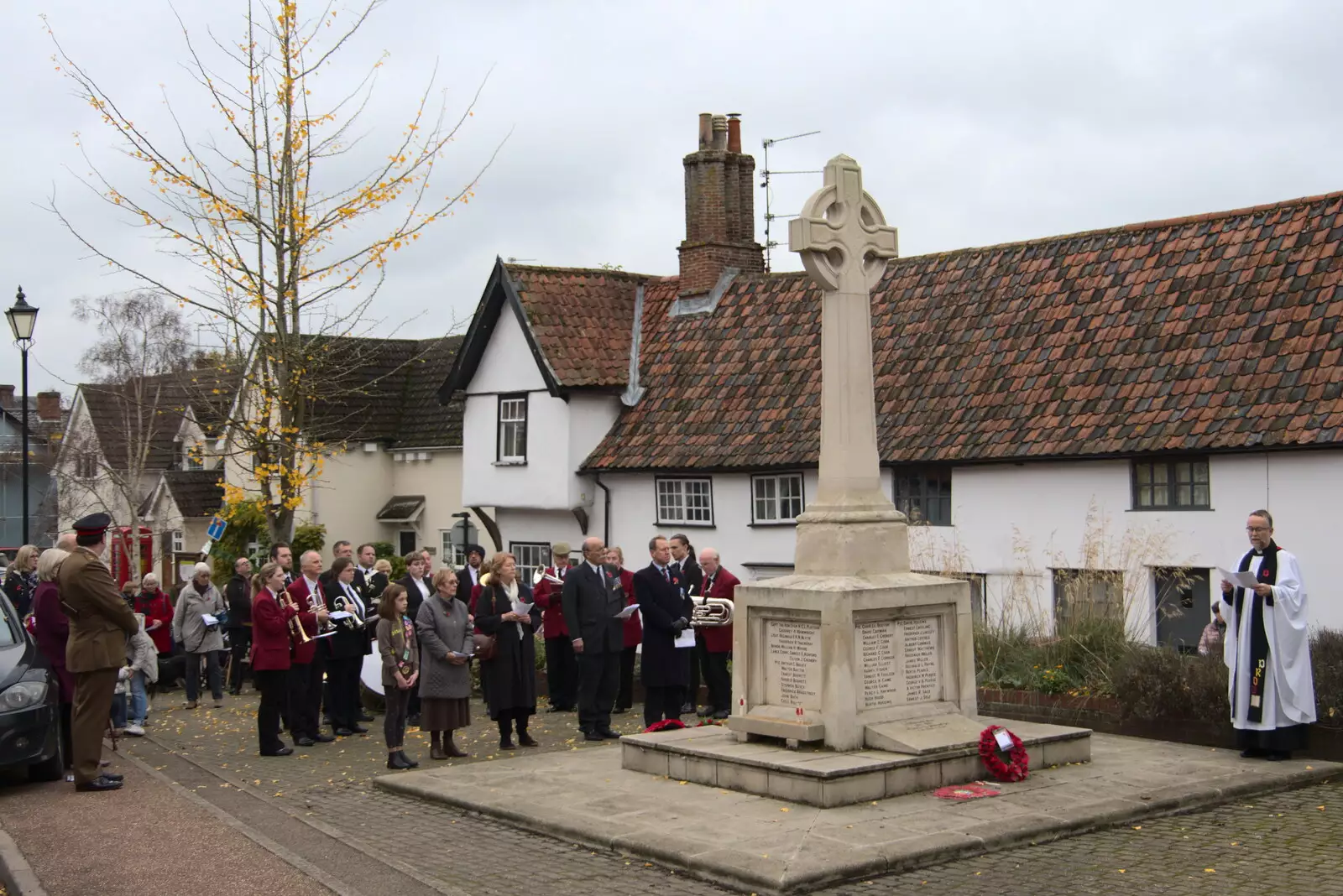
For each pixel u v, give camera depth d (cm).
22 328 2619
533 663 1478
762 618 1152
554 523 2898
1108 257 2264
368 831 1039
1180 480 1888
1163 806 1013
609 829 971
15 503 5928
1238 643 1198
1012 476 2064
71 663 1188
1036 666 1480
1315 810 1029
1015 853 909
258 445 2298
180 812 1079
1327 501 1727
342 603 1630
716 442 2556
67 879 869
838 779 1002
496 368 2964
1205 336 1995
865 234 1166
